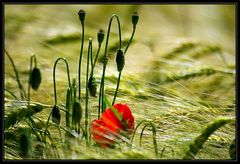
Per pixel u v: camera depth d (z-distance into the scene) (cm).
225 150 149
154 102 162
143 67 200
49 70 188
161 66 201
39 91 173
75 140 143
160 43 220
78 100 140
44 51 203
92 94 143
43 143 143
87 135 146
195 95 169
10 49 205
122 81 174
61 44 208
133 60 204
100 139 142
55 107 143
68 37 211
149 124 146
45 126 148
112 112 142
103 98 147
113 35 236
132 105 160
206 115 157
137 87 172
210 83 185
